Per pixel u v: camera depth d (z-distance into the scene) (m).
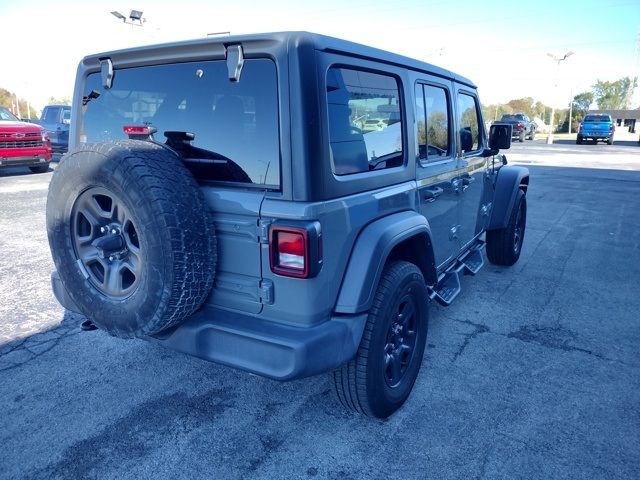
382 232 2.71
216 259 2.50
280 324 2.47
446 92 3.91
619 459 2.73
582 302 5.01
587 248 7.07
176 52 2.63
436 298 3.83
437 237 3.82
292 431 2.97
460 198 4.31
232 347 2.46
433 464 2.69
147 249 2.30
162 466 2.68
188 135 2.64
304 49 2.29
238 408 3.20
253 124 2.42
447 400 3.28
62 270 2.68
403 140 3.21
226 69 2.50
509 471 2.64
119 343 4.04
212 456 2.75
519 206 5.87
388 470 2.65
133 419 3.07
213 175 2.56
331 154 2.48
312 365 2.38
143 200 2.25
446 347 4.01
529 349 3.99
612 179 14.55
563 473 2.62
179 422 3.05
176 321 2.46
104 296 2.58
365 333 2.74
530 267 6.17
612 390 3.40
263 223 2.37
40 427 2.98
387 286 2.81
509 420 3.06
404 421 3.06
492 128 4.70
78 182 2.46
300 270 2.31
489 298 5.10
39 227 7.74
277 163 2.37
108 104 3.04
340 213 2.50
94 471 2.64
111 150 2.36
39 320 4.44
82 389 3.39
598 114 32.12
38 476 2.60
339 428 3.00
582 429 2.98
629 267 6.18
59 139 17.80
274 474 2.62
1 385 3.42
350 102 2.63
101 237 2.50
